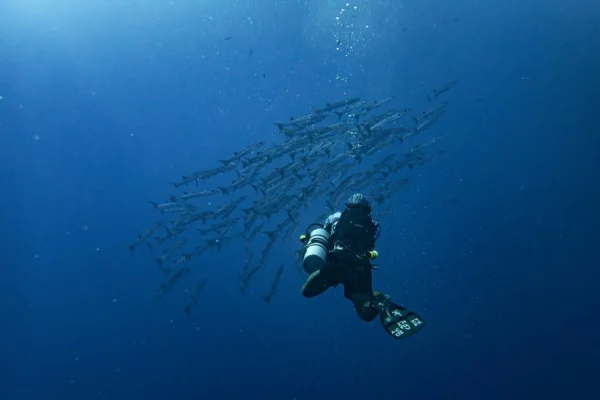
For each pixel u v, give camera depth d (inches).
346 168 352.2
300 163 338.0
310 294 130.6
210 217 386.9
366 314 119.0
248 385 566.6
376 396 479.8
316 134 348.8
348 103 371.9
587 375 440.8
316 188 342.3
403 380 488.7
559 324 498.6
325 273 128.0
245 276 356.2
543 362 462.0
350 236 127.9
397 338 101.9
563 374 449.1
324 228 136.2
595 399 413.4
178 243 413.1
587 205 674.2
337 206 336.5
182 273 398.9
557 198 721.0
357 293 125.1
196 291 384.8
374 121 358.9
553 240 620.1
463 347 502.9
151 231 416.2
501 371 463.5
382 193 364.2
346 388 501.0
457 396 448.8
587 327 486.3
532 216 681.0
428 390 466.6
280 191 340.5
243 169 367.9
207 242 385.4
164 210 408.5
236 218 377.7
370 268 128.8
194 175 384.2
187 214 397.4
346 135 350.0
